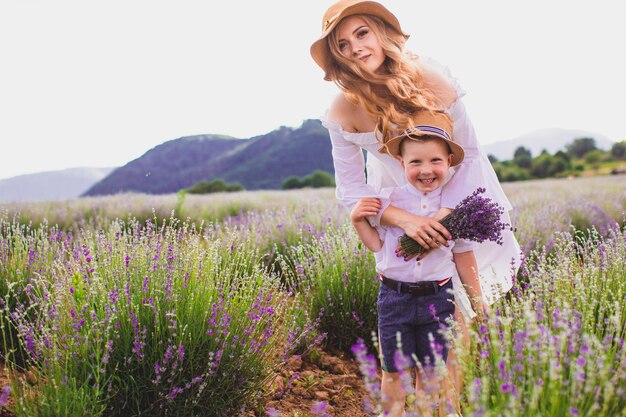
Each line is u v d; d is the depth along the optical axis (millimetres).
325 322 3969
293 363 3486
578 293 2373
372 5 2656
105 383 2342
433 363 2568
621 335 2346
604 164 58375
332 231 5531
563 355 1906
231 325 2799
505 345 1998
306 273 4234
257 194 18781
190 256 3111
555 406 1733
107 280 2883
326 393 3184
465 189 2645
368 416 2957
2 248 3791
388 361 2641
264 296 3256
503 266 3094
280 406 2979
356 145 2910
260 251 5617
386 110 2562
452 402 2158
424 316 2594
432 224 2508
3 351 3062
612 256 3051
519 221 6066
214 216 10062
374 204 2682
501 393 1808
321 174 49344
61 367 2410
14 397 2248
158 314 2576
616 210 8133
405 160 2580
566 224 6746
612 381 1757
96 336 2457
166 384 2539
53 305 2629
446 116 2574
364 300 3938
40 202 12523
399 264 2605
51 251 3859
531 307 2268
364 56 2660
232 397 2715
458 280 2752
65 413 2150
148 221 3693
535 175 56562
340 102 2840
